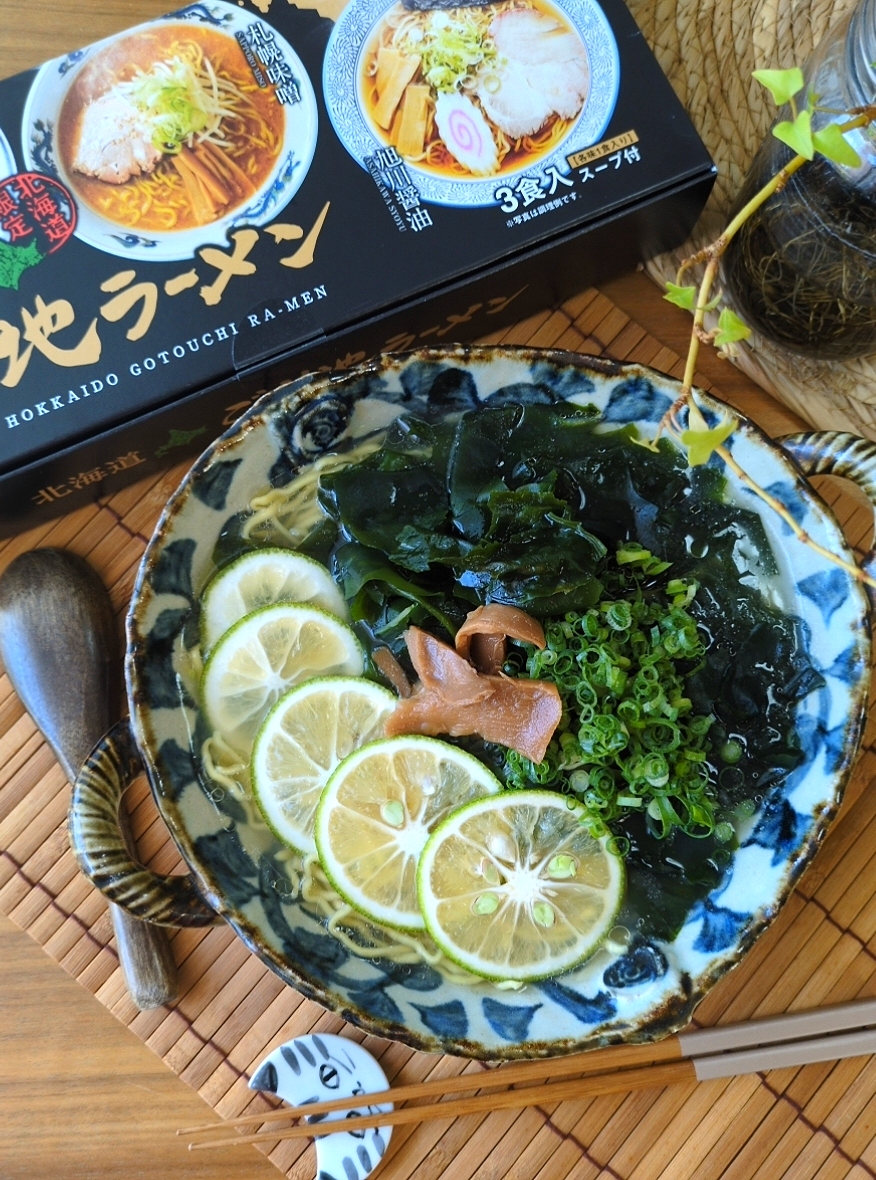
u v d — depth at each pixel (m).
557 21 0.31
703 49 0.35
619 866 0.29
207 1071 0.31
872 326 0.31
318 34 0.31
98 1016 0.32
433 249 0.31
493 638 0.28
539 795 0.29
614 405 0.29
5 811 0.32
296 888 0.29
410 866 0.29
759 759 0.30
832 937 0.32
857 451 0.27
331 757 0.29
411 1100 0.31
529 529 0.29
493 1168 0.31
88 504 0.34
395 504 0.30
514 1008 0.28
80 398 0.30
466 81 0.31
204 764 0.29
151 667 0.27
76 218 0.30
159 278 0.30
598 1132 0.31
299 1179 0.31
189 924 0.26
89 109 0.30
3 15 0.34
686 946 0.28
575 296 0.35
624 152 0.31
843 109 0.27
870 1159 0.31
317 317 0.30
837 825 0.32
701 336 0.22
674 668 0.29
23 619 0.32
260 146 0.31
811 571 0.29
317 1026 0.31
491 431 0.30
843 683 0.28
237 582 0.29
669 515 0.31
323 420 0.28
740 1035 0.31
